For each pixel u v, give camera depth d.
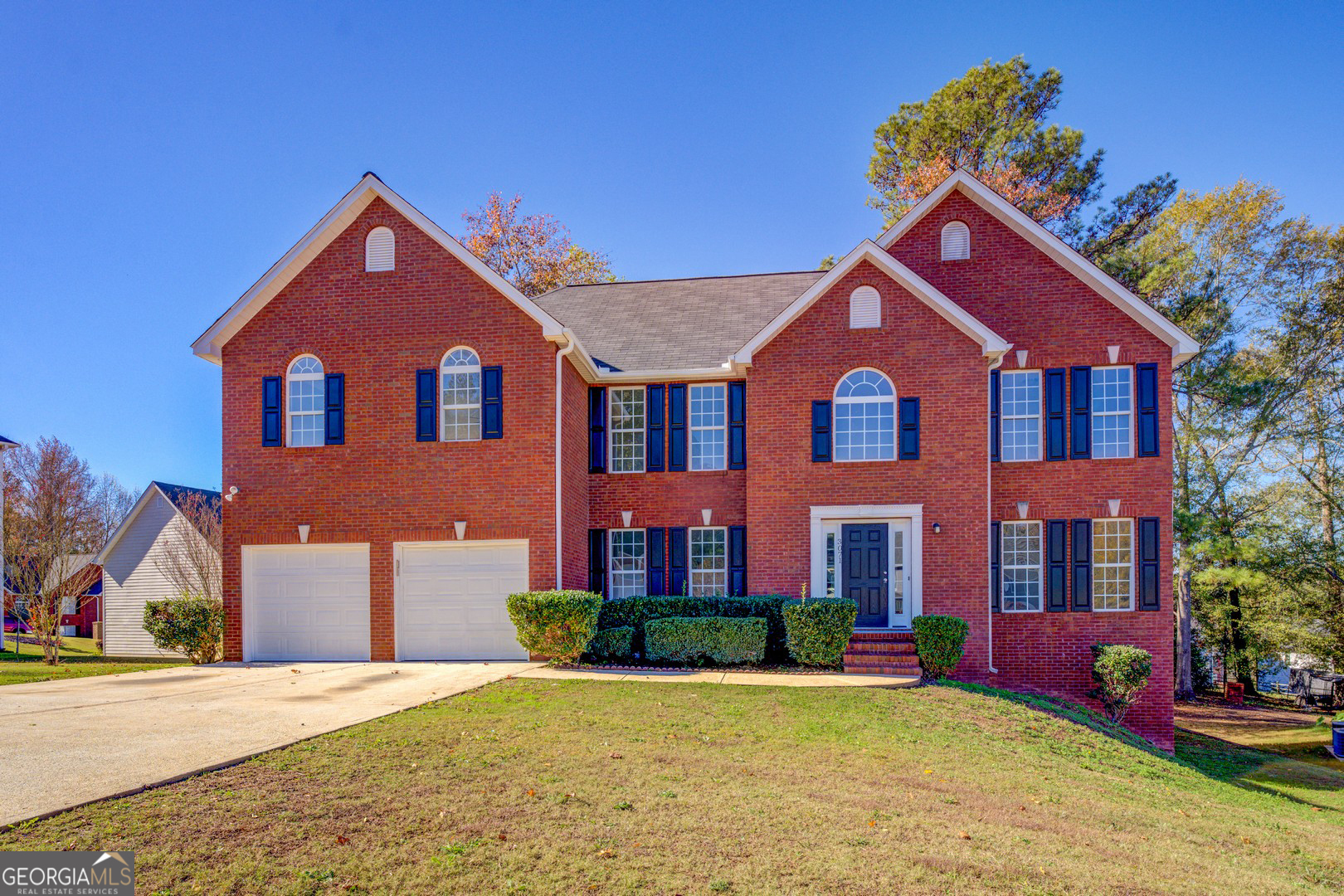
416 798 7.86
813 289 17.83
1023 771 10.80
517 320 17.64
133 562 31.88
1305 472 31.34
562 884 6.26
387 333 17.98
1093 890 6.76
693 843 7.14
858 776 9.47
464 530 17.44
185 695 12.84
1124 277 30.81
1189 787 12.45
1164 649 17.91
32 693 13.13
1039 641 18.20
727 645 16.02
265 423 18.19
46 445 34.78
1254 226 30.89
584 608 15.85
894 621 17.38
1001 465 18.70
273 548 18.08
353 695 12.80
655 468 19.50
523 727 10.78
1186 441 30.50
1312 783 17.44
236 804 7.46
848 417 17.83
